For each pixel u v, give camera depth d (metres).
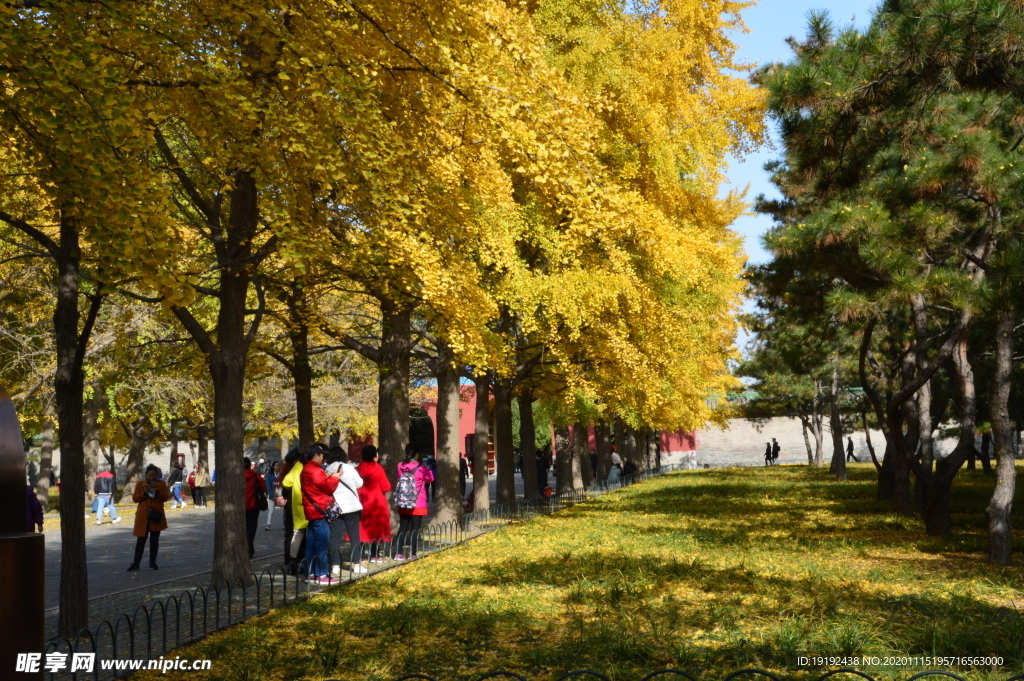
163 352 17.58
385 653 7.66
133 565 15.23
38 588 2.82
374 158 8.84
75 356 9.56
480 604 9.79
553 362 22.02
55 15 7.01
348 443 48.47
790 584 10.68
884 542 15.56
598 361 19.75
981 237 12.89
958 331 15.23
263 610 9.98
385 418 17.28
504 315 19.47
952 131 10.32
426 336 19.36
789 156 12.75
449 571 12.91
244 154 8.95
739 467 60.88
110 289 7.95
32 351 26.00
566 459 31.05
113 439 42.84
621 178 15.52
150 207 7.17
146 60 8.47
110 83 7.01
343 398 36.53
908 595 9.92
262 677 6.88
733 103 17.09
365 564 13.79
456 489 19.33
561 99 9.05
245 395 33.66
